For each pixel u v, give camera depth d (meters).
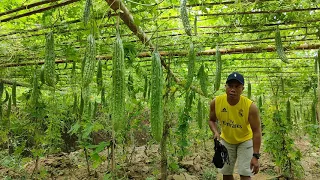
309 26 4.49
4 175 7.40
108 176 4.91
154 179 6.47
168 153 7.14
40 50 5.24
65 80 7.52
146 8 3.54
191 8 3.82
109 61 6.08
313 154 10.53
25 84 7.34
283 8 3.93
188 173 7.51
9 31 4.77
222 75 8.02
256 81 8.61
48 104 6.57
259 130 4.08
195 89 5.99
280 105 7.53
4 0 4.08
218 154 4.25
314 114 7.59
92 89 6.73
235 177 7.04
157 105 2.17
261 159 9.26
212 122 4.64
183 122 6.20
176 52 5.34
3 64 5.80
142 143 11.44
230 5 3.71
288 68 7.43
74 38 5.05
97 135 10.02
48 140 6.75
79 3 3.76
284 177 7.03
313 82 7.59
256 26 4.46
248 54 6.24
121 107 1.99
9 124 6.18
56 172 7.58
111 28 4.40
